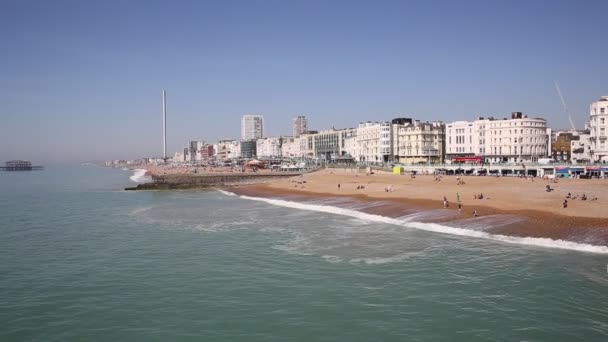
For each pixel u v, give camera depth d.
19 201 109.12
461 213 64.38
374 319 28.52
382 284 35.34
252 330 27.25
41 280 37.88
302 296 32.88
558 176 126.12
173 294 33.81
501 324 27.44
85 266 42.19
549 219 54.94
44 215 80.00
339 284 35.50
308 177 159.50
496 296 32.12
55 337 26.73
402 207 74.81
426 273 38.06
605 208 58.53
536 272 37.44
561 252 43.66
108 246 51.03
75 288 35.59
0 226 66.75
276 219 71.12
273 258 44.16
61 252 48.19
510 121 179.75
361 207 80.38
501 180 105.50
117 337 26.64
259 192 126.19
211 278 37.66
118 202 105.25
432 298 32.00
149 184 154.62
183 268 40.94
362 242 51.06
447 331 26.62
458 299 31.72
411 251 46.06
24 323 28.80
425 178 124.44
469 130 191.62
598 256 41.75
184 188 158.75
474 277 36.62
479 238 51.69
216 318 29.12
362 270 39.34
